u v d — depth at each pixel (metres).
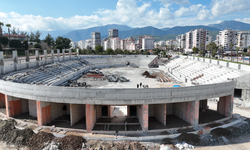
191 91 28.92
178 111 34.53
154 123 31.58
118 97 27.11
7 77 39.12
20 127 29.34
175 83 54.16
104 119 33.31
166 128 29.38
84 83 50.53
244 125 31.59
